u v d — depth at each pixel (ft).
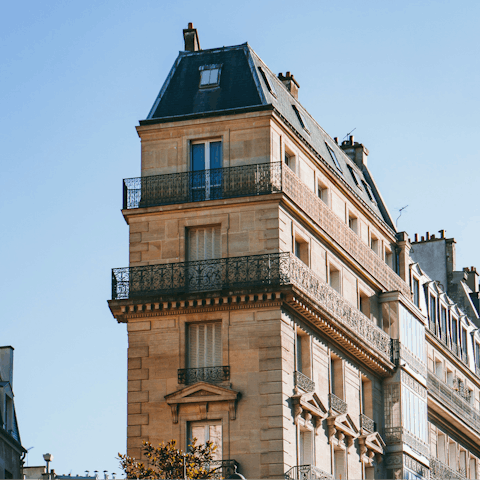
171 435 155.94
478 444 239.09
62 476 202.28
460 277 263.49
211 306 158.81
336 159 194.49
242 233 161.27
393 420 186.91
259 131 164.76
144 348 160.56
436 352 223.10
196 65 175.32
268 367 155.22
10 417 188.44
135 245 164.86
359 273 186.09
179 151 166.91
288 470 152.25
